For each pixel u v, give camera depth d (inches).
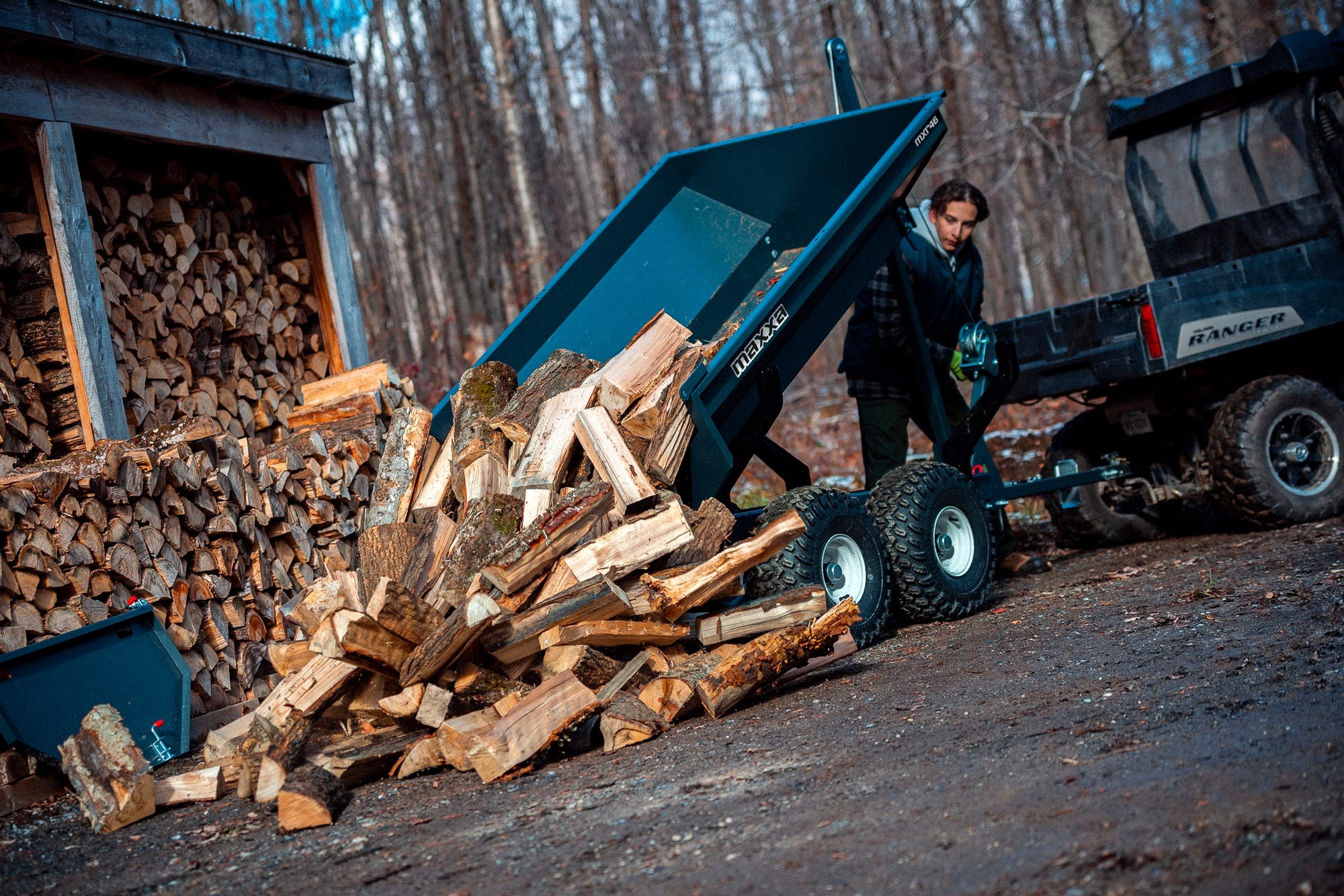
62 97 218.2
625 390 173.9
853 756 124.6
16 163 227.9
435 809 128.5
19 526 171.9
